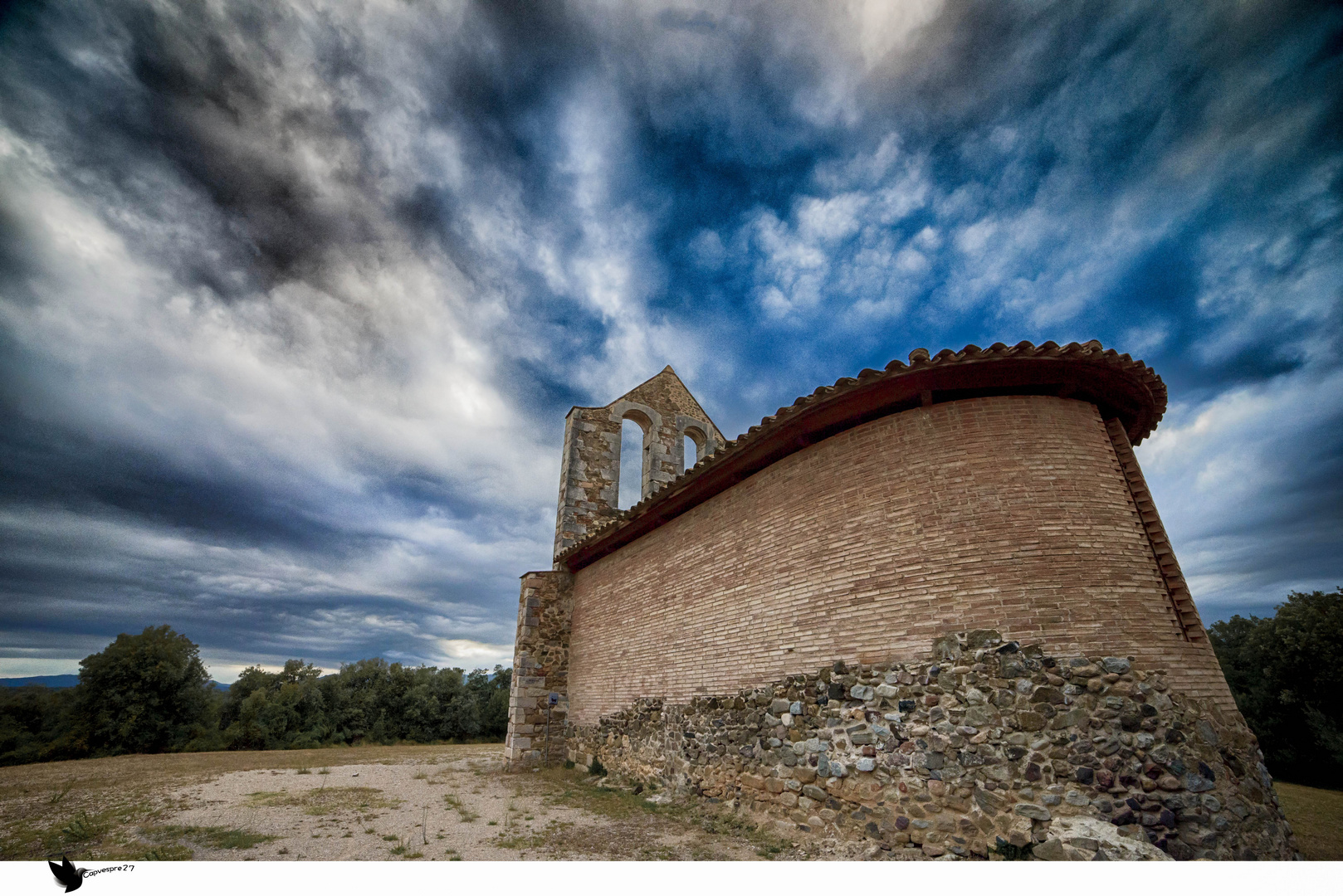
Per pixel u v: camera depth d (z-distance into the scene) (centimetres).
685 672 919
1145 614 554
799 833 635
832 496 729
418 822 724
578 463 1602
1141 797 471
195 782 1017
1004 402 656
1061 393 661
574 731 1259
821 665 680
